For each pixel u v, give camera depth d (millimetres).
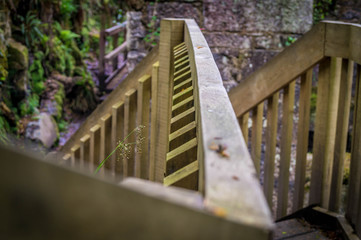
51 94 6113
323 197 2262
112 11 8141
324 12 4902
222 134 626
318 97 2256
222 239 398
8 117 4676
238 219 394
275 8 4449
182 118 1158
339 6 4871
